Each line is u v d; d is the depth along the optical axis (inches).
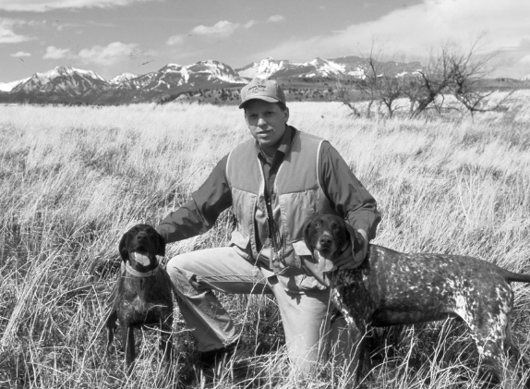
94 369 150.9
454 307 151.5
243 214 163.3
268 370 152.5
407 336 170.1
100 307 170.2
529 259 226.4
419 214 266.2
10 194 265.1
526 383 145.0
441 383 147.3
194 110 971.3
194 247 226.1
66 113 830.5
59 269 195.0
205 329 170.6
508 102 1023.0
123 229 229.8
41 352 152.3
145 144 451.2
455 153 448.5
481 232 247.8
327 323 165.6
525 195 309.4
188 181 319.0
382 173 360.2
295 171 155.8
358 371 152.3
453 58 896.3
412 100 936.3
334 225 145.3
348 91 983.0
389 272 153.9
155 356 158.2
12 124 614.2
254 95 150.3
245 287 172.4
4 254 209.5
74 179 305.6
